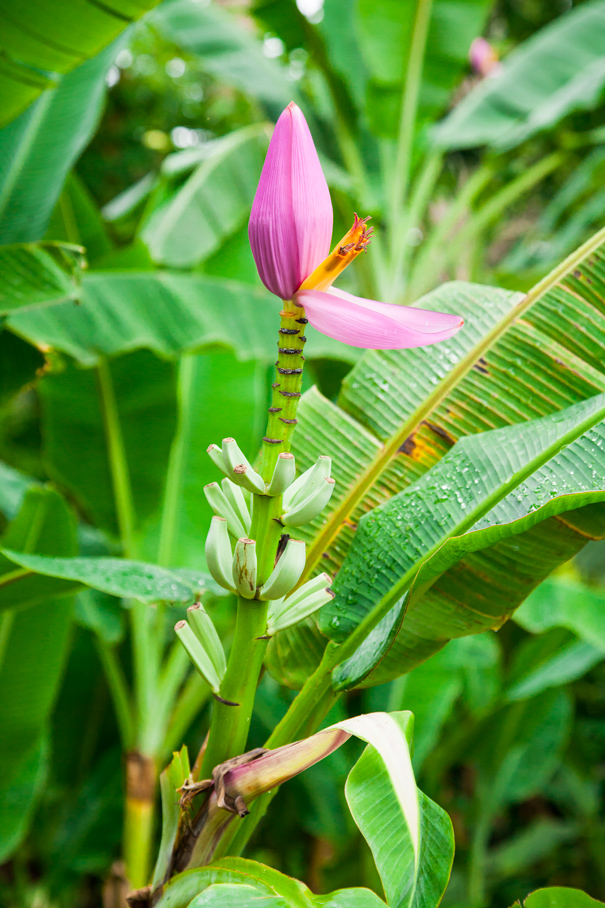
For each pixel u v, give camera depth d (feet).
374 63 13.37
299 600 4.86
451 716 12.91
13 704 7.51
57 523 6.61
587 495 4.66
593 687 16.05
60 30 5.80
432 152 14.20
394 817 4.56
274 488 4.65
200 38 14.46
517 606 5.20
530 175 15.08
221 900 4.55
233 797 4.81
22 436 14.99
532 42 15.07
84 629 10.84
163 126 19.80
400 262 13.94
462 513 5.12
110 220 12.73
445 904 11.47
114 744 11.35
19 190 7.19
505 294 5.69
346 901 4.54
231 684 4.84
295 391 4.63
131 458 9.17
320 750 4.78
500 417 5.46
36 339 6.63
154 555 9.34
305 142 4.42
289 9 13.92
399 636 5.29
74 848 10.37
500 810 13.48
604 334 5.45
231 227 11.59
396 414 5.59
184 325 7.66
